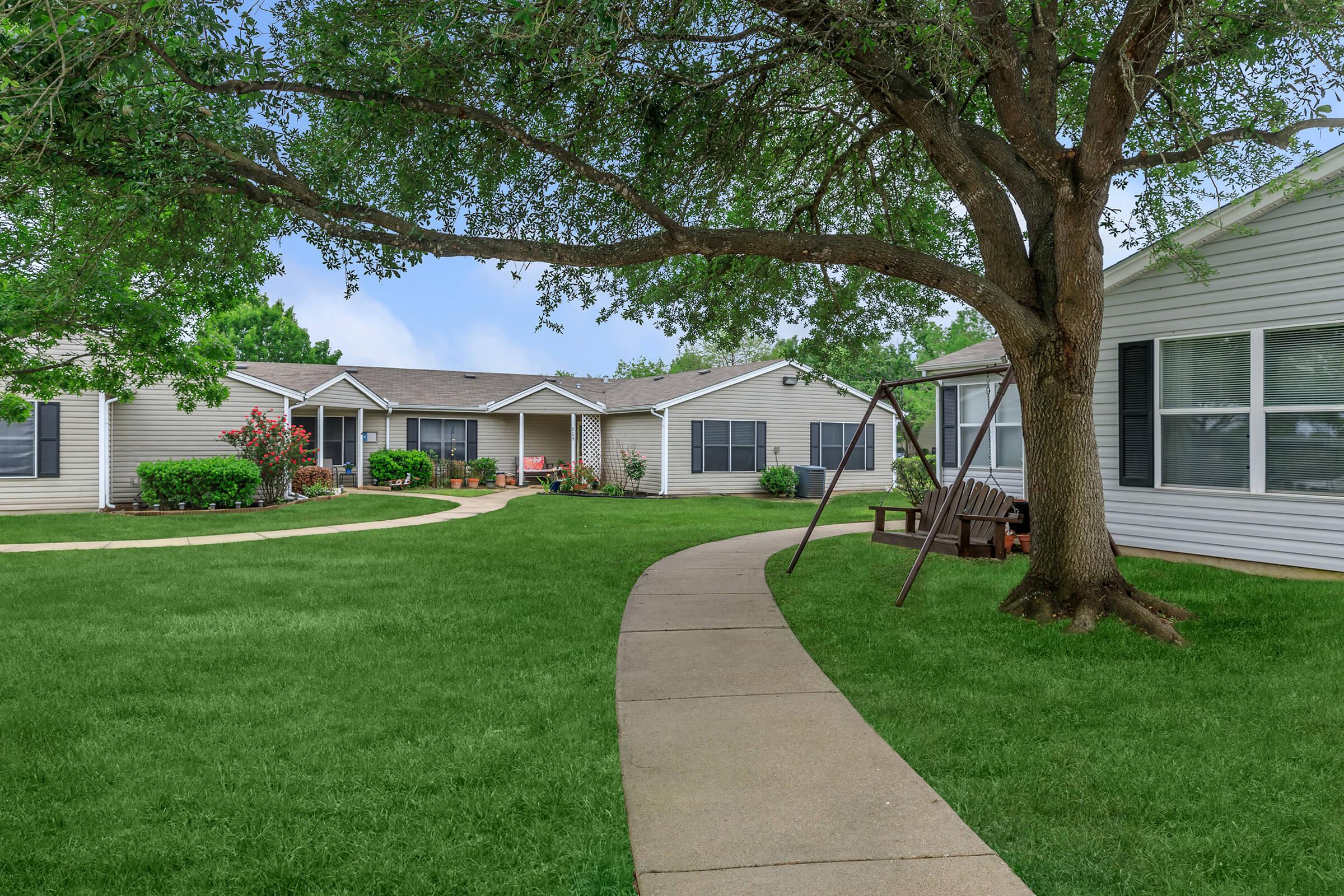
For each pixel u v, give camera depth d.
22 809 3.24
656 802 3.31
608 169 8.30
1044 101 7.00
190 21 5.04
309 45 6.13
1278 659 5.31
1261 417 8.36
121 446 17.86
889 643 5.86
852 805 3.27
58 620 6.64
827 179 9.33
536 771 3.62
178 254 7.09
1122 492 9.73
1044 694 4.67
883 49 6.23
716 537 12.77
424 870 2.79
